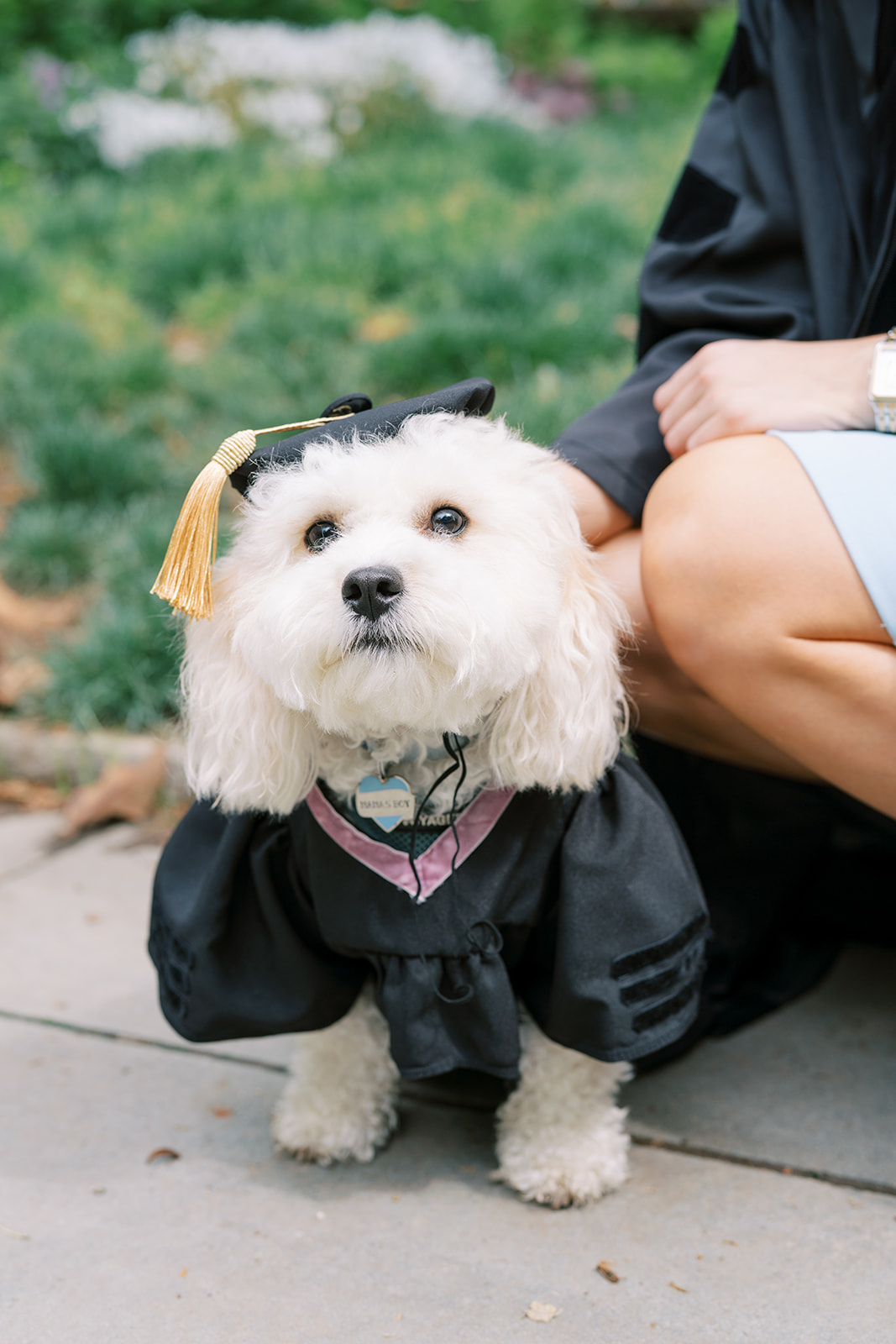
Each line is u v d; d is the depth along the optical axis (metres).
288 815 1.57
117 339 4.64
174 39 8.45
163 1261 1.45
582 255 4.68
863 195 1.79
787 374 1.66
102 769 3.01
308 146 7.18
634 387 1.91
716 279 1.95
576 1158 1.55
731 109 2.00
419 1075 1.49
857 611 1.45
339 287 4.79
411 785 1.49
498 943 1.48
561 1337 1.31
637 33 11.59
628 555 1.82
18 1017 2.02
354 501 1.37
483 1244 1.47
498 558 1.36
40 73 7.57
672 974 1.50
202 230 5.34
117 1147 1.68
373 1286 1.40
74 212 5.86
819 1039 1.91
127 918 2.37
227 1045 1.95
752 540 1.49
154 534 3.39
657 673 1.80
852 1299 1.36
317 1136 1.64
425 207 5.59
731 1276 1.40
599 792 1.54
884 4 1.71
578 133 7.36
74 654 3.17
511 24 10.45
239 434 1.45
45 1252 1.46
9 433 4.11
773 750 1.79
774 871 1.96
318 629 1.29
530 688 1.43
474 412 1.52
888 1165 1.60
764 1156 1.63
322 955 1.56
